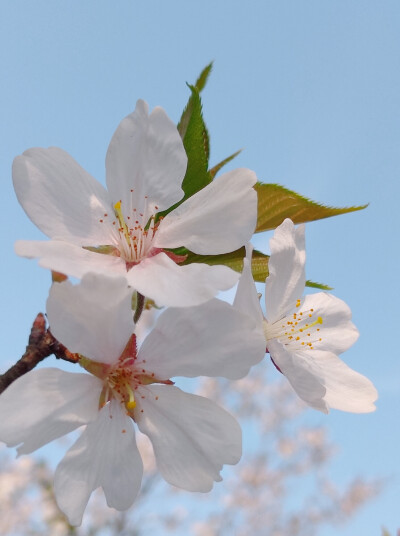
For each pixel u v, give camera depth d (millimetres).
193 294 106
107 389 115
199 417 113
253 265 136
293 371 123
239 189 119
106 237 121
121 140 125
